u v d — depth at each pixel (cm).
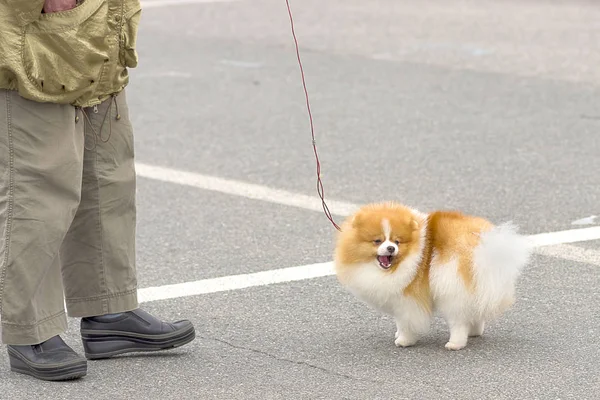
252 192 1038
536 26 2027
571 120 1314
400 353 641
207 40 1953
